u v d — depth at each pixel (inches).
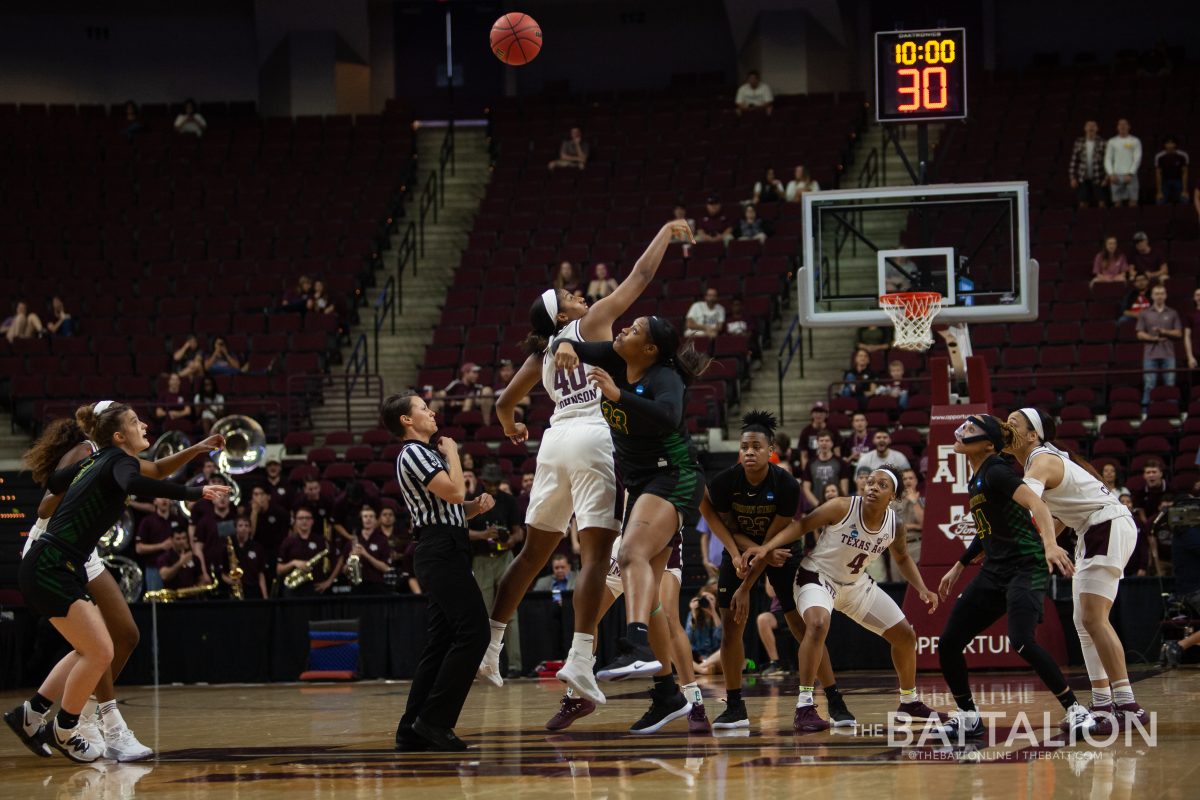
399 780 198.1
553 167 876.0
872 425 587.8
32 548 239.1
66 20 1032.2
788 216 783.1
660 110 943.7
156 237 830.5
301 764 223.8
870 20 994.7
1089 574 241.3
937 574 415.2
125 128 948.0
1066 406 597.6
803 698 254.4
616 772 199.5
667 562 261.3
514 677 462.6
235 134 946.1
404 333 771.4
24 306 741.9
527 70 1053.2
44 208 853.2
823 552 258.4
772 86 969.5
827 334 709.9
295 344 721.6
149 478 241.9
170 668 485.4
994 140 835.4
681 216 791.1
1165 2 974.4
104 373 709.3
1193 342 612.4
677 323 698.2
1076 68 923.4
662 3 1042.1
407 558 498.9
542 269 757.9
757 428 252.8
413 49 1042.7
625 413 229.3
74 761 241.1
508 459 588.7
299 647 482.3
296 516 512.1
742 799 169.8
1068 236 723.4
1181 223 719.1
